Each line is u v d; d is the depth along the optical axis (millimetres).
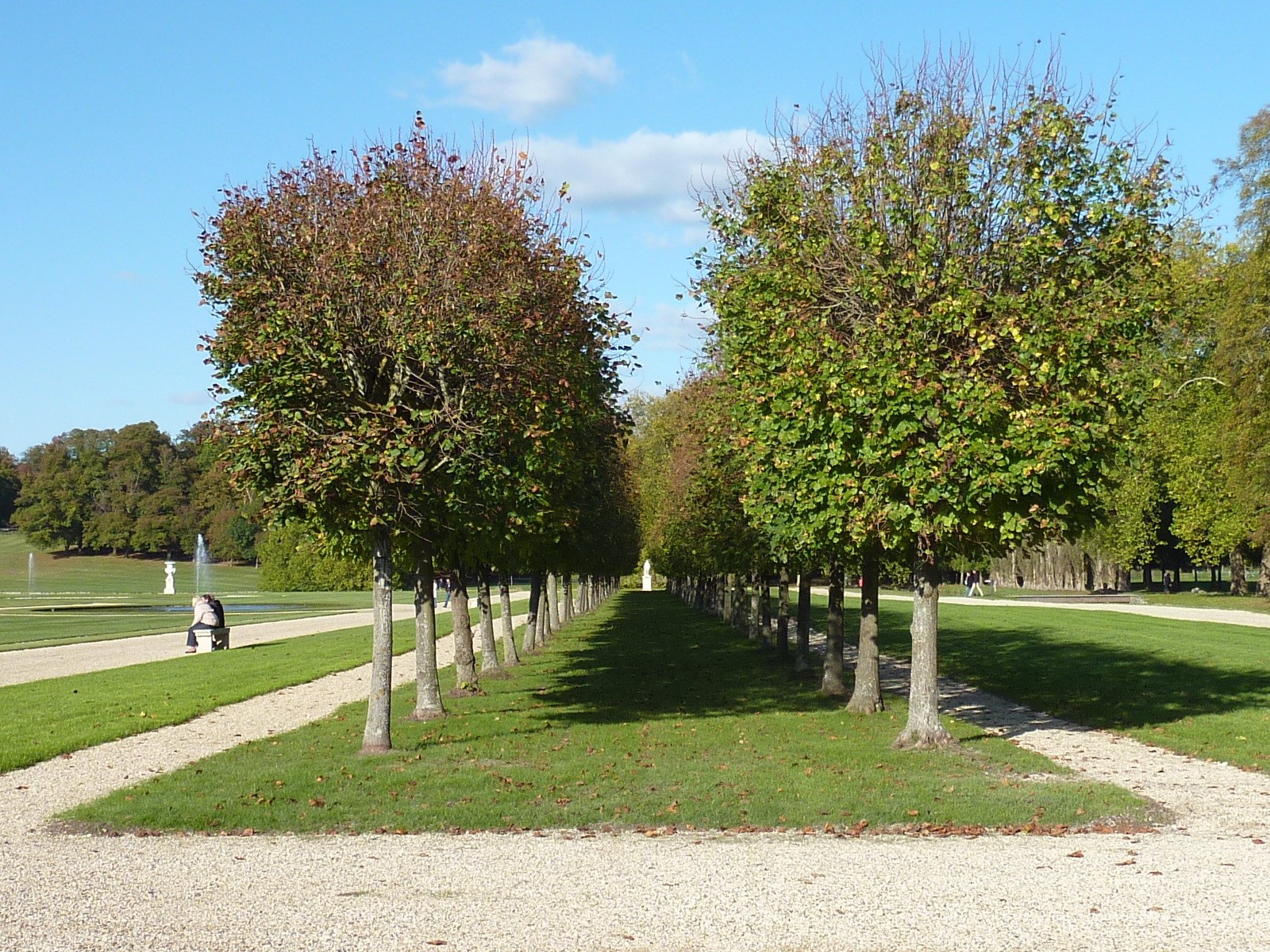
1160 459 52906
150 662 28328
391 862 8578
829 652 20641
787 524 15688
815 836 9570
